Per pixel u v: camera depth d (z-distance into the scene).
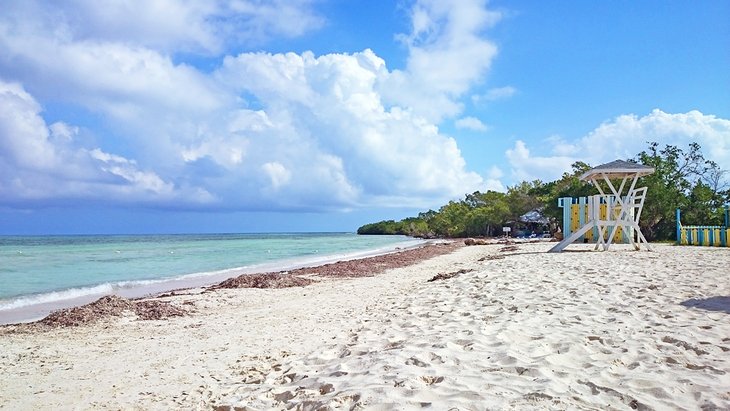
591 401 3.63
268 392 4.48
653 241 35.25
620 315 6.73
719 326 5.90
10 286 16.64
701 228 25.70
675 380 4.02
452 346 5.32
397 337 6.18
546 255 19.12
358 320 8.53
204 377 5.66
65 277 19.92
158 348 7.27
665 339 5.36
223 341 7.60
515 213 67.94
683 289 8.84
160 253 39.72
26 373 6.04
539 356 4.82
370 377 4.35
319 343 7.04
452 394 3.79
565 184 55.72
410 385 4.02
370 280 16.45
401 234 134.75
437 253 30.98
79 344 7.62
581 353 4.93
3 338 8.08
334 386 4.29
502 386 3.96
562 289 9.41
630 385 3.93
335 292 13.45
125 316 9.72
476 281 11.54
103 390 5.31
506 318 6.78
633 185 21.22
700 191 37.59
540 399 3.63
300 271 19.81
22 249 46.94
